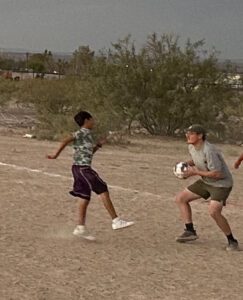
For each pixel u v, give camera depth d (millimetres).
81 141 9195
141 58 28406
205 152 8766
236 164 9562
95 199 12211
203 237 9664
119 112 27734
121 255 8461
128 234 9695
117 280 7355
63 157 18562
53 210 11258
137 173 16375
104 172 16234
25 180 14227
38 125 26422
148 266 7984
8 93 40250
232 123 29297
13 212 10977
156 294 6914
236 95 29062
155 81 27594
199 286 7258
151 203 12266
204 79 27953
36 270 7621
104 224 10289
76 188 9164
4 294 6691
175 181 15289
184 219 9305
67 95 31234
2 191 12805
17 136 24750
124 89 27734
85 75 30203
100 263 8031
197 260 8359
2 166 16234
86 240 9172
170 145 24391
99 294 6836
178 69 27656
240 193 14086
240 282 7473
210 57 28297
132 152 21516
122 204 12031
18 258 8109
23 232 9586
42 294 6742
